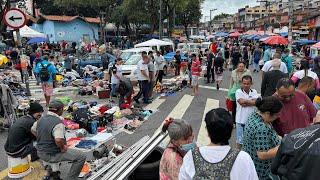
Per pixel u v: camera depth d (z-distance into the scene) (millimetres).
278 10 89500
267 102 3539
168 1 41906
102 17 51062
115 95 14047
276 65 8320
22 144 6242
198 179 2533
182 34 70875
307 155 2439
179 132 3688
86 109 9812
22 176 6320
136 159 4754
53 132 5500
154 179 4832
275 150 3414
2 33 37531
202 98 14148
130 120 10305
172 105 12781
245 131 3705
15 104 9469
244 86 6305
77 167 5664
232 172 2488
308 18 47156
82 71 20609
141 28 61125
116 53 27969
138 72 13094
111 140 8484
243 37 64188
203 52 29984
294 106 4750
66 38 52188
